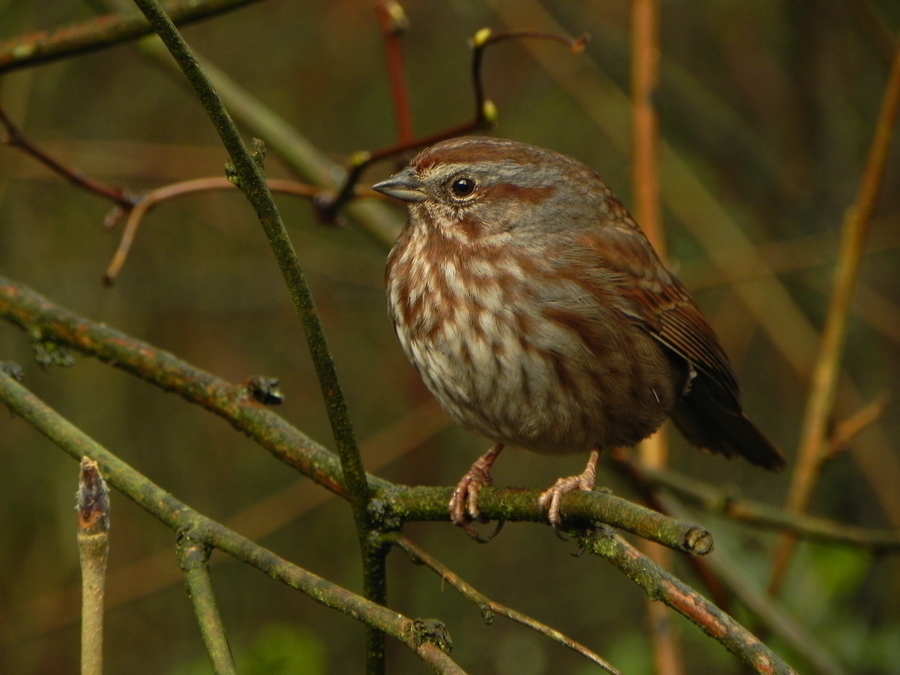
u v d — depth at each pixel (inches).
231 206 506.3
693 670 476.1
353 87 532.7
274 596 510.9
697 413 321.4
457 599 525.7
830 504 469.1
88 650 160.7
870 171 323.3
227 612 505.4
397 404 529.7
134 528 488.7
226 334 520.7
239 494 508.4
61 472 460.8
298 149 347.6
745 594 324.8
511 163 270.5
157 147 467.2
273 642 346.6
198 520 205.2
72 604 453.7
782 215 492.7
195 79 176.9
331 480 229.6
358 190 314.8
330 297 529.3
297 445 234.8
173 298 506.6
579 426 263.1
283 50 530.3
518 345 255.3
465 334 257.8
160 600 500.7
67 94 496.4
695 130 496.1
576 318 257.0
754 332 548.7
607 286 263.0
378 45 530.0
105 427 482.9
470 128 297.6
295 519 520.7
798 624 346.3
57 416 227.1
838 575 374.0
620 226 284.5
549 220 268.4
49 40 272.4
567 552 539.5
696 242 506.0
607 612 524.4
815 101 481.1
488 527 540.4
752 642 170.1
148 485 212.1
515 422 262.1
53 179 434.3
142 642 492.4
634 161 331.3
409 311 266.1
